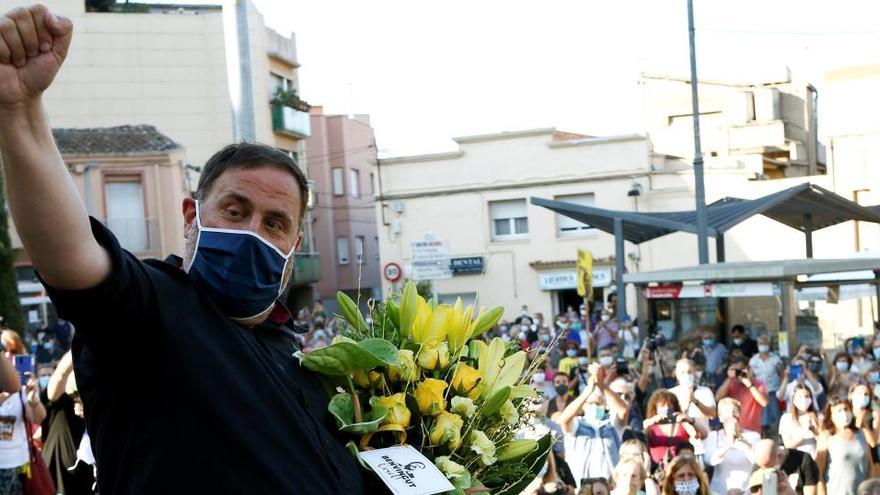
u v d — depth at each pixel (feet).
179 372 6.32
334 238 141.08
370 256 149.69
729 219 60.59
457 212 105.29
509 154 103.96
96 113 104.22
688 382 28.86
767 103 122.42
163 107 105.70
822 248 95.40
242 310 7.05
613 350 45.06
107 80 104.68
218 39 106.93
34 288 95.09
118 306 6.05
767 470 24.66
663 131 127.34
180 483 6.23
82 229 5.84
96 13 104.73
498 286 104.12
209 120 106.42
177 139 105.81
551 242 102.42
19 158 5.58
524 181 103.30
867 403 27.78
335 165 142.31
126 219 98.48
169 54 106.01
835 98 99.86
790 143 121.80
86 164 96.84
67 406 25.11
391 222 107.04
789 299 48.26
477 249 104.63
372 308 9.07
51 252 5.74
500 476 8.89
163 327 6.34
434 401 8.23
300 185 7.40
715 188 99.19
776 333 49.60
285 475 6.45
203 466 6.25
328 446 7.20
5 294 81.46
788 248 96.27
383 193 107.24
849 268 48.91
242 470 6.31
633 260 99.04
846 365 41.39
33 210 5.66
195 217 7.35
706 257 59.62
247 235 6.97
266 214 7.09
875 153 98.27
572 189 102.01
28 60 5.49
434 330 8.59
